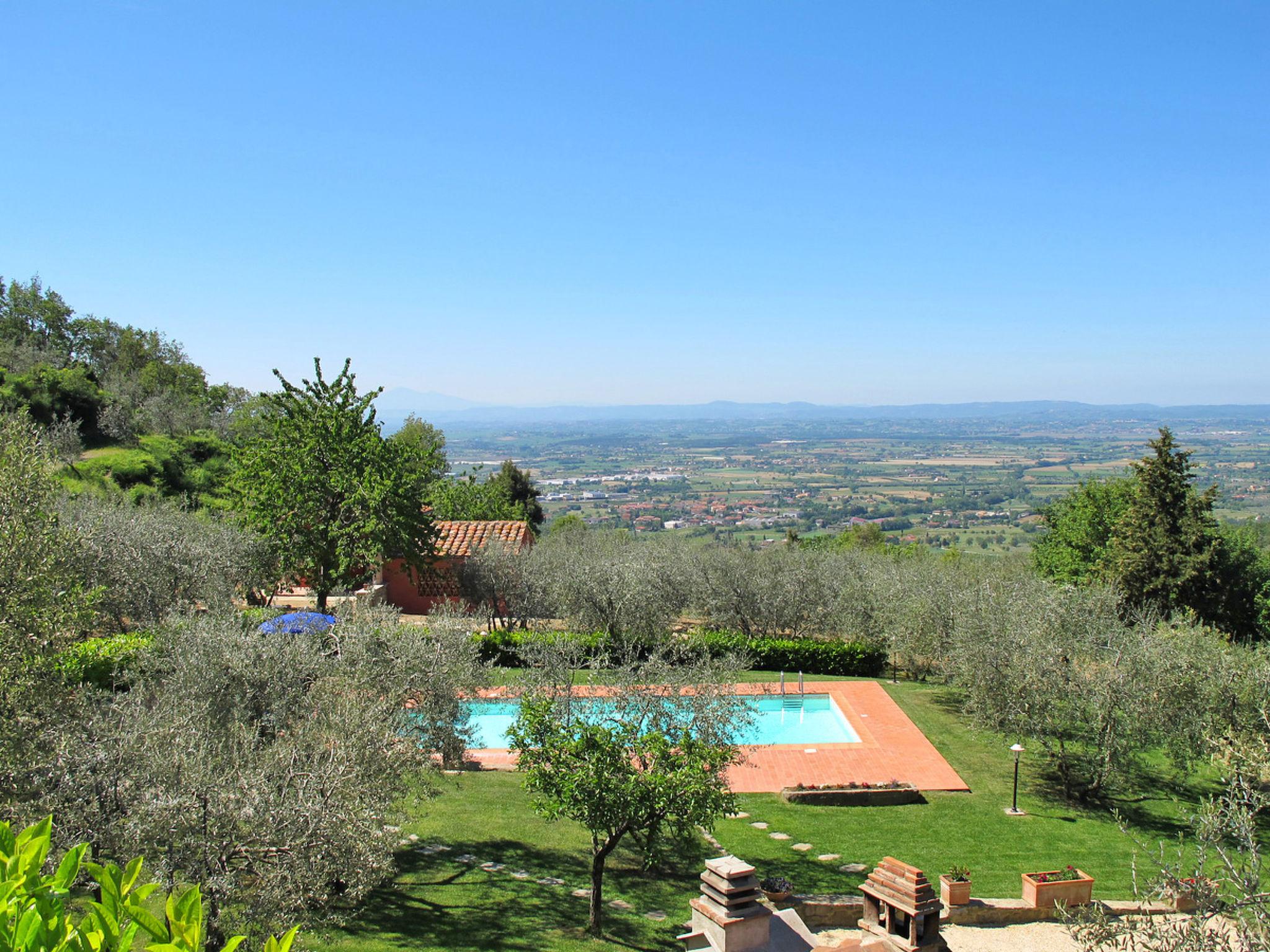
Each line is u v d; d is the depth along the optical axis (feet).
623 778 38.81
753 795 60.18
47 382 153.99
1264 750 41.22
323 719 38.52
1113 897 45.73
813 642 97.40
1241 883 23.32
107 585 65.87
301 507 93.76
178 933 12.14
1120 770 58.90
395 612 61.21
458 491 173.27
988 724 62.54
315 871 29.94
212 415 210.38
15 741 32.19
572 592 94.17
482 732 71.67
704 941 32.27
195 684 42.37
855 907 42.83
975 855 51.21
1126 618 82.64
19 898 12.13
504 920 40.09
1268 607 108.06
